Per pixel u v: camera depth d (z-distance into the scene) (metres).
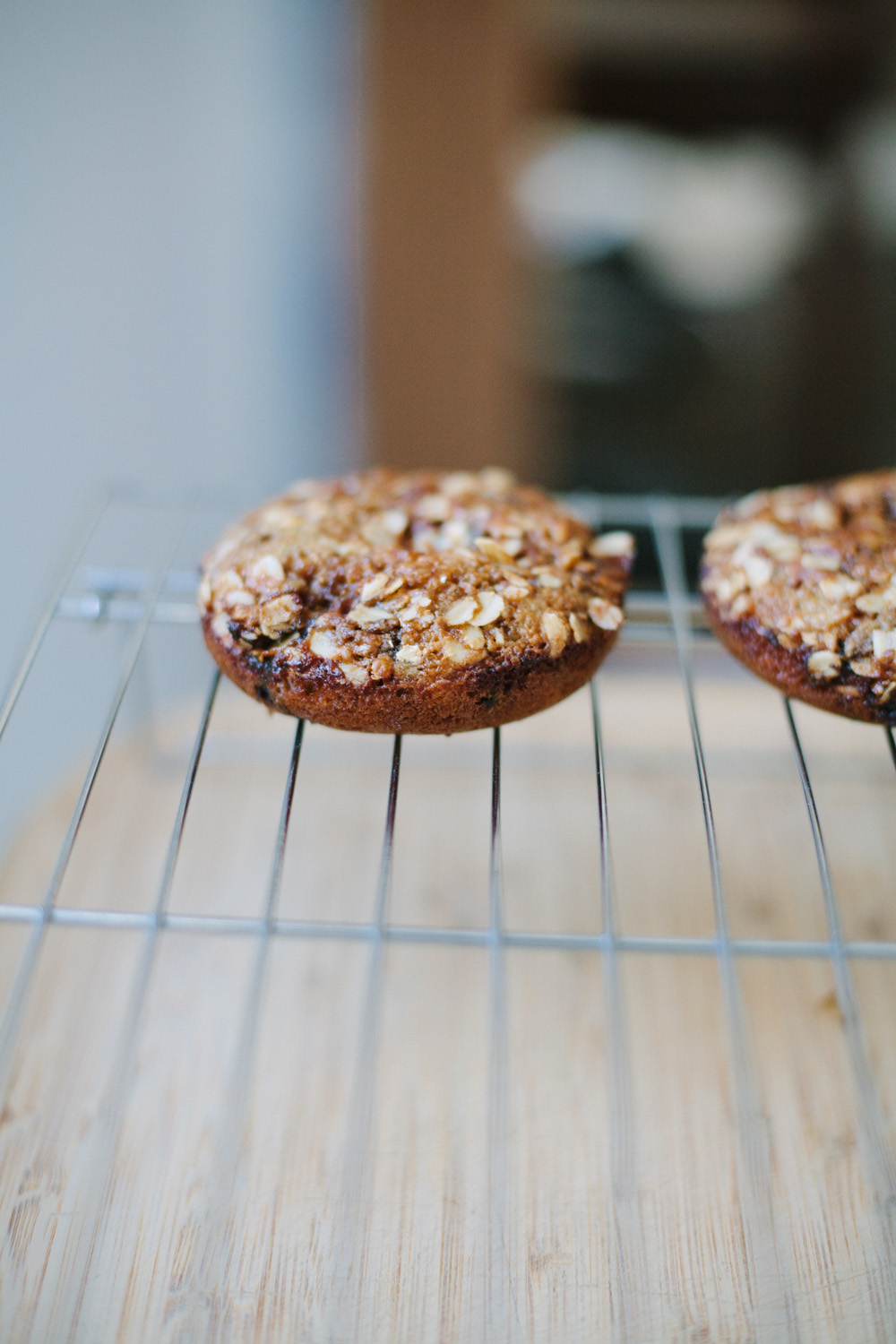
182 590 0.32
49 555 0.55
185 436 0.59
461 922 0.32
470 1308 0.25
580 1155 0.28
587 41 0.47
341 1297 0.25
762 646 0.29
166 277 0.55
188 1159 0.27
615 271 0.53
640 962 0.32
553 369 0.54
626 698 0.38
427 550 0.29
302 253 0.56
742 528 0.31
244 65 0.52
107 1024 0.30
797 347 0.55
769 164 0.53
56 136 0.53
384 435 0.53
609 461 0.56
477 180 0.46
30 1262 0.26
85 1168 0.27
